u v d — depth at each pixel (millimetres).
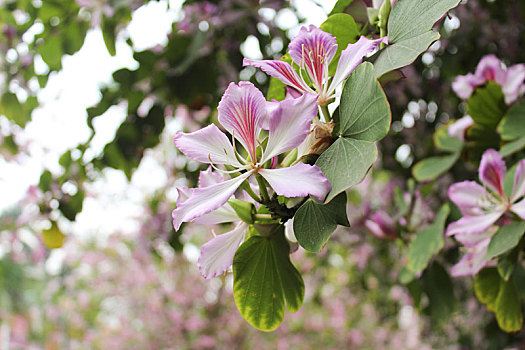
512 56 1114
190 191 322
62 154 957
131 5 874
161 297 2475
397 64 315
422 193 813
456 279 1304
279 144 314
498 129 553
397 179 1239
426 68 1127
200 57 916
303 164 305
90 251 2453
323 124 330
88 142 939
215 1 910
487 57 573
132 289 2504
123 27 996
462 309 1440
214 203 309
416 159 1201
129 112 923
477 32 1082
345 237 1595
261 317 364
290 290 363
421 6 332
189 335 2467
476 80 578
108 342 2584
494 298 512
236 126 327
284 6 911
